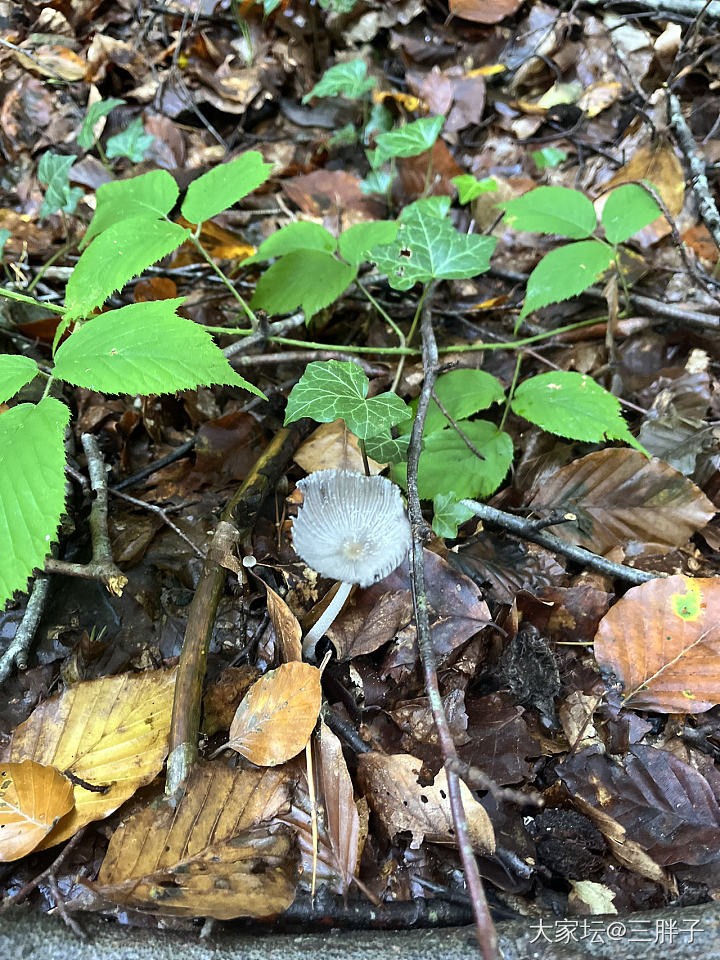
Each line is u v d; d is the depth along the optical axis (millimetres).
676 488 318
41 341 384
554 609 288
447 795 230
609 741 256
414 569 247
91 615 292
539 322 414
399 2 557
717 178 453
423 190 488
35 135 517
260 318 340
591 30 537
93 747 238
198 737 243
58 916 201
